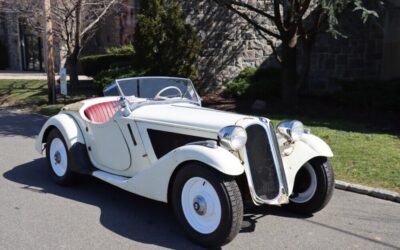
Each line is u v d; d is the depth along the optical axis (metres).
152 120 5.48
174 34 14.31
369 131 10.12
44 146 7.00
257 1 15.35
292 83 13.09
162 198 5.01
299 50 15.43
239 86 15.01
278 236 4.98
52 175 6.73
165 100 6.12
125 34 24.05
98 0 18.08
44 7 15.20
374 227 5.30
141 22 14.33
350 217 5.58
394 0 14.97
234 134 4.57
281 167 5.03
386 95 12.91
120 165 5.92
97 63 22.22
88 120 6.30
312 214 5.63
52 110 14.37
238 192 4.52
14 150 8.93
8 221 5.28
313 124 10.86
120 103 5.81
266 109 13.12
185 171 4.73
